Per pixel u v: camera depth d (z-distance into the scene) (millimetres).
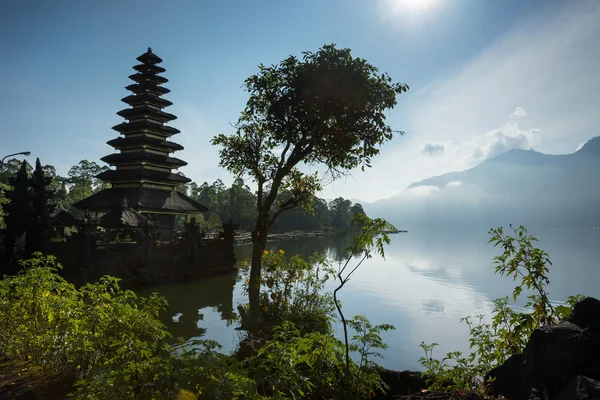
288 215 117625
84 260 20438
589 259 39031
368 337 6191
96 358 4457
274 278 11797
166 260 24953
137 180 36375
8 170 62375
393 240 93812
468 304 17844
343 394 5285
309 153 12422
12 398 3855
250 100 12188
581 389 2521
